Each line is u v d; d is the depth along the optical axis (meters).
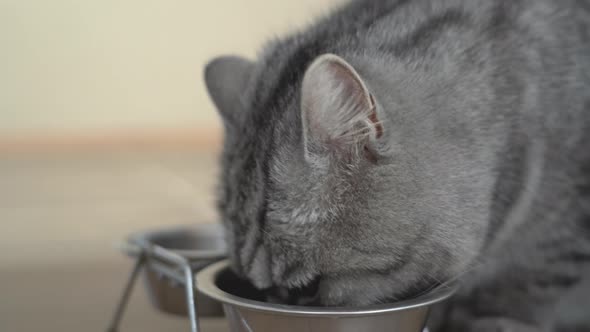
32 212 1.36
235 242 0.63
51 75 2.02
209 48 2.04
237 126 0.65
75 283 0.90
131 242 0.72
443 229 0.61
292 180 0.59
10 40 1.96
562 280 0.75
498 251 0.71
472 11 0.69
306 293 0.61
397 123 0.60
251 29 2.01
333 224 0.59
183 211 1.33
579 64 0.72
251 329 0.57
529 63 0.69
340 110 0.58
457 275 0.63
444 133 0.62
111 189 1.61
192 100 2.12
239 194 0.63
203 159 2.03
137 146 2.14
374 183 0.59
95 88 2.06
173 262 0.67
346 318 0.56
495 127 0.66
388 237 0.60
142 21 2.01
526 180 0.69
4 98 2.01
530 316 0.76
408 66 0.63
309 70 0.56
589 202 0.73
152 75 2.07
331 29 0.69
